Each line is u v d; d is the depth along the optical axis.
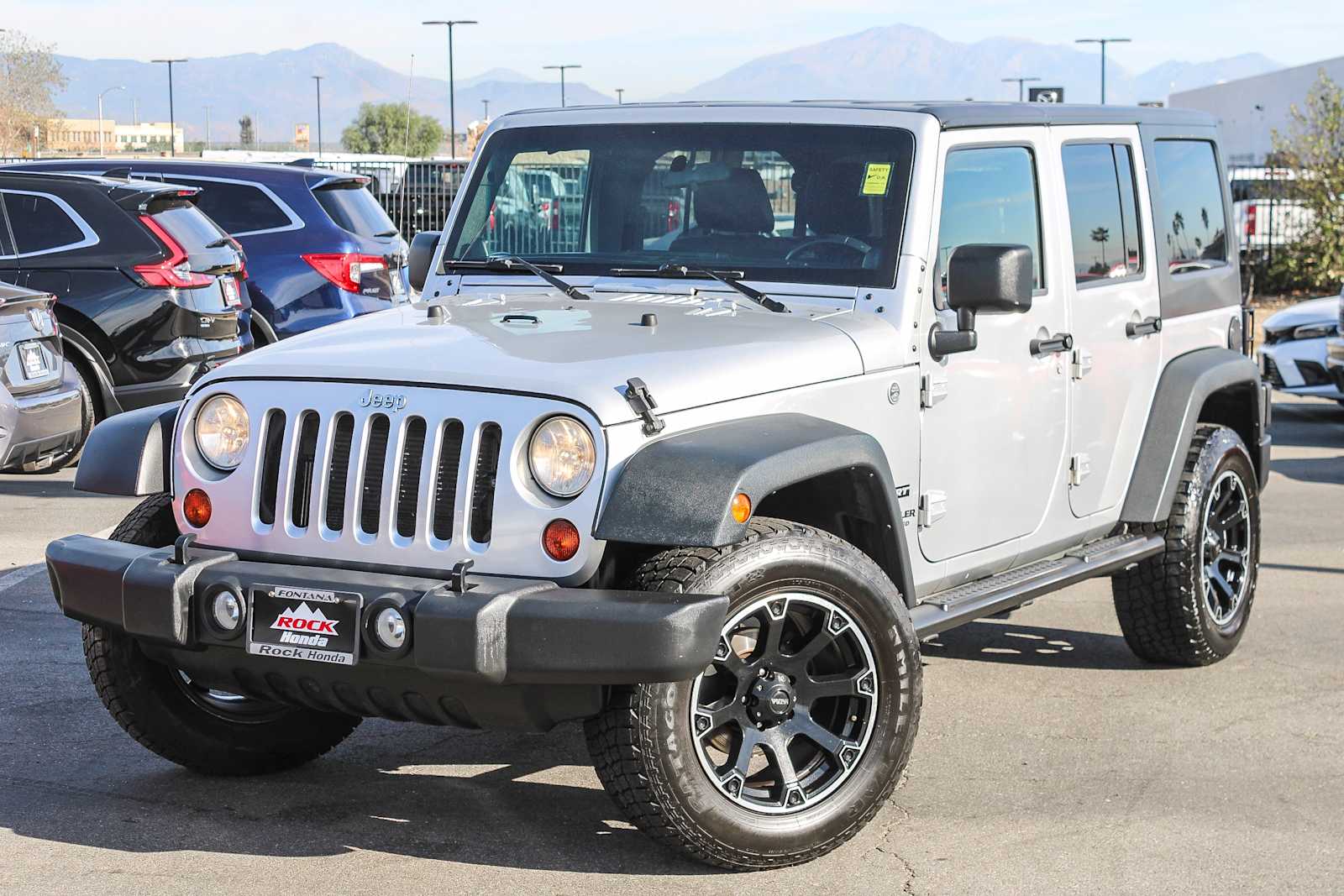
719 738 4.18
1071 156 5.57
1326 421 13.76
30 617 6.73
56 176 10.15
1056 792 4.75
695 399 3.96
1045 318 5.31
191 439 4.20
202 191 11.83
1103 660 6.35
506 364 3.93
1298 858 4.22
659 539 3.66
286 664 3.92
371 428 3.96
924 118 4.81
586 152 5.22
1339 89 26.25
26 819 4.41
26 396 8.85
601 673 3.62
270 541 4.06
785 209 4.87
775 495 4.45
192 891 3.92
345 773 4.86
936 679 6.03
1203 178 6.61
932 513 4.79
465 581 3.72
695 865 4.12
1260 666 6.24
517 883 4.00
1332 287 25.88
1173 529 5.97
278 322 11.75
